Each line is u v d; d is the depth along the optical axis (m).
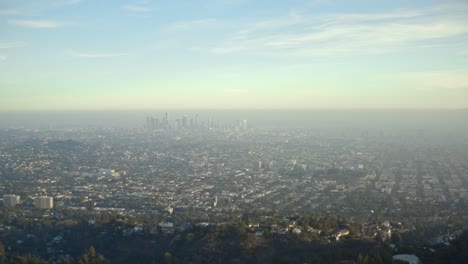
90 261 140.50
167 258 132.12
